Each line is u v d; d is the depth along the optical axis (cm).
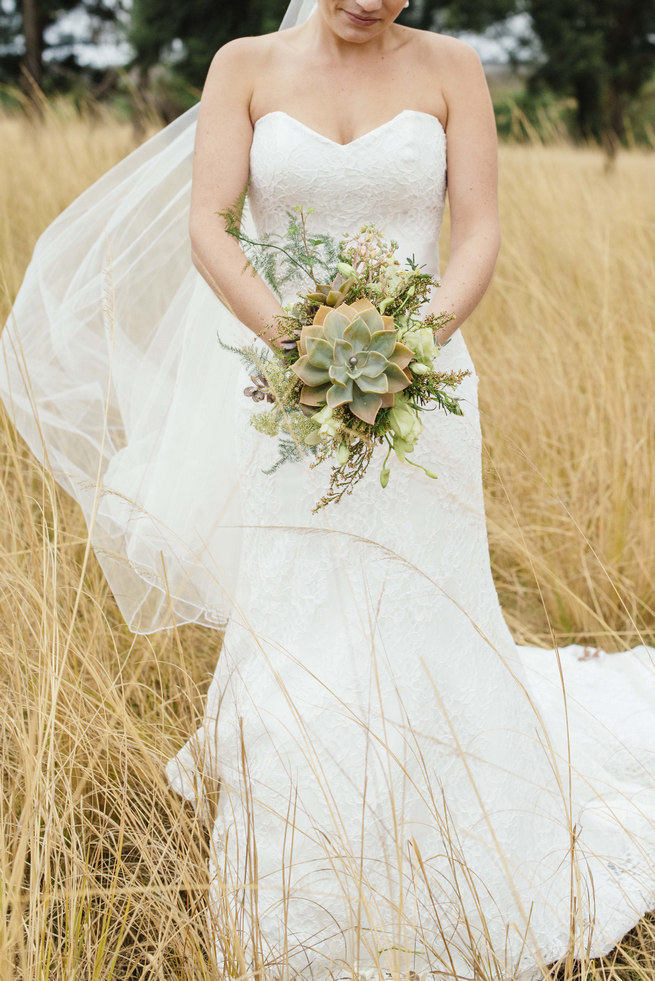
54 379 276
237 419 236
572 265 526
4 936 177
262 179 224
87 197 273
